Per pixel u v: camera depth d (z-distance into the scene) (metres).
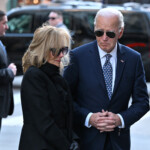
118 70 4.48
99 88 4.46
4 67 6.50
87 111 4.42
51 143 3.87
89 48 4.54
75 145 3.98
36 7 13.77
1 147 7.96
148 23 13.09
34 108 3.85
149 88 14.71
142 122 10.05
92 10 13.55
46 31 3.98
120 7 13.43
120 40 13.18
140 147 8.08
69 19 13.62
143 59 12.99
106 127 4.33
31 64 3.99
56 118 3.92
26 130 3.91
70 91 4.33
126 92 4.50
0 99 6.37
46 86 3.93
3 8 21.98
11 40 13.66
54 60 4.02
